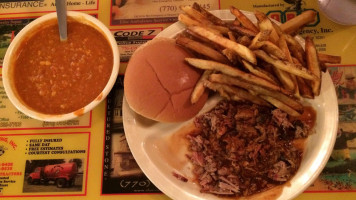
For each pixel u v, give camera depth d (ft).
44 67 1.33
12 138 1.38
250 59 1.09
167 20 1.51
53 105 1.28
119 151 1.34
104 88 1.24
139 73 1.24
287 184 1.17
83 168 1.33
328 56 1.21
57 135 1.38
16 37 1.33
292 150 1.24
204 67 1.19
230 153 1.25
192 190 1.21
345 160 1.26
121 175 1.31
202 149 1.29
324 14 1.45
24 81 1.32
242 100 1.27
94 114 1.40
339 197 1.22
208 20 1.29
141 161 1.24
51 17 1.37
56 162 1.34
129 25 1.51
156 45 1.28
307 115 1.27
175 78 1.24
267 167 1.23
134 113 1.29
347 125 1.30
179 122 1.30
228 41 1.13
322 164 1.16
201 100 1.29
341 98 1.34
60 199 1.29
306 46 1.18
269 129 1.26
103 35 1.35
